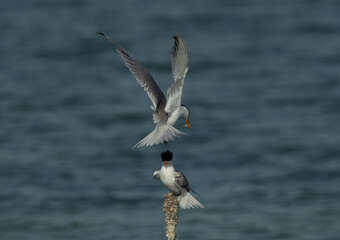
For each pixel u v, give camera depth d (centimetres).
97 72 4934
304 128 3703
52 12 6838
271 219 2623
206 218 2652
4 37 5816
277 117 3897
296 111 3966
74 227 2588
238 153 3394
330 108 3984
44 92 4438
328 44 5316
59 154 3409
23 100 4256
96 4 7206
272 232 2500
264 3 6950
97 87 4566
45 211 2755
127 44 5462
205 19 6291
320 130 3666
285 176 3092
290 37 5578
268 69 4781
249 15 6412
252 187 2966
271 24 6034
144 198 2889
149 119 3953
